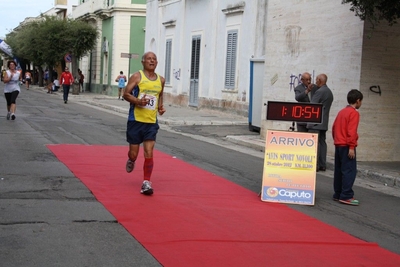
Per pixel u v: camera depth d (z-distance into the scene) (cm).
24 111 2384
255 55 2295
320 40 1503
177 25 3136
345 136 927
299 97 1257
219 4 2616
